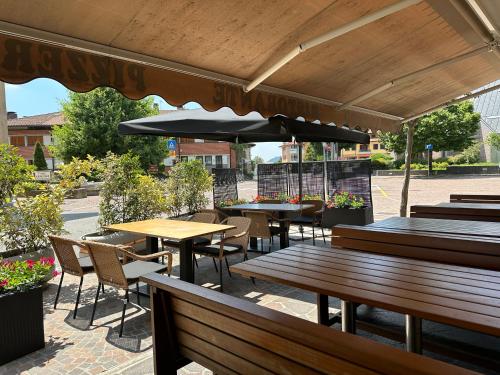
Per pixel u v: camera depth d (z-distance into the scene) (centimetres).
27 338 306
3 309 293
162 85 250
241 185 2802
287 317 140
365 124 513
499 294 191
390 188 2016
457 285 206
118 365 286
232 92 302
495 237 286
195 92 272
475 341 233
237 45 253
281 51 277
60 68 200
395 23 283
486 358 211
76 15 189
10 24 182
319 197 921
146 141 2452
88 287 479
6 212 481
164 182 780
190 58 255
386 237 317
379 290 200
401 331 251
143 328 352
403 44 323
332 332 125
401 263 257
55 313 391
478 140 4084
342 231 346
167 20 210
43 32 192
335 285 210
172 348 195
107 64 221
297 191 981
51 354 306
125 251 363
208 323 172
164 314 195
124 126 502
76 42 205
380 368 108
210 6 207
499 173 3019
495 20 292
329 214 852
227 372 164
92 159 612
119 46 222
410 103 542
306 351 128
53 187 535
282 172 1007
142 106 2459
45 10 180
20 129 3556
